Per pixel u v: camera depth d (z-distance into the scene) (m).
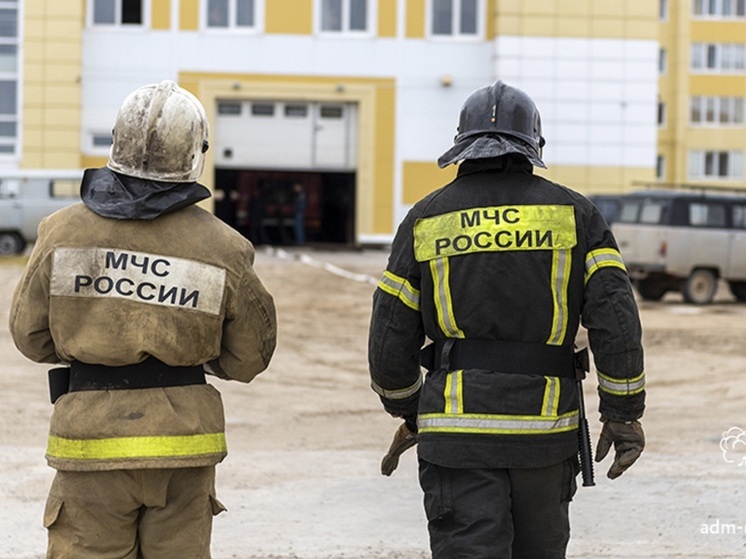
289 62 38.12
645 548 7.01
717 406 12.73
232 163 38.53
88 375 4.28
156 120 4.30
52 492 4.31
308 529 7.38
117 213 4.27
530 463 4.30
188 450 4.22
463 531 4.25
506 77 38.22
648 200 24.61
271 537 7.19
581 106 38.72
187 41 37.75
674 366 15.88
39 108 37.03
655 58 38.84
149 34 37.66
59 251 4.26
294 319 20.88
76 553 4.25
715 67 65.94
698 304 24.77
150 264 4.27
